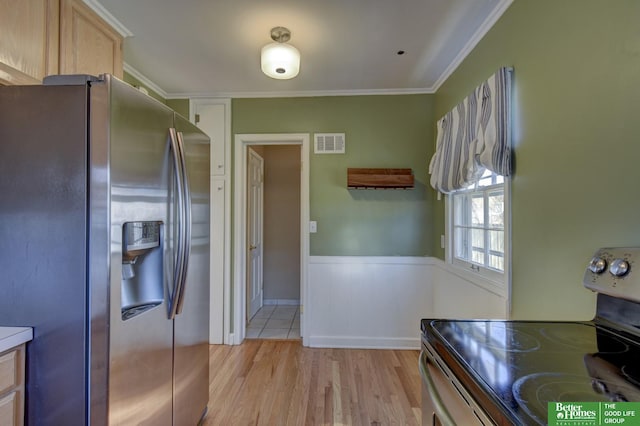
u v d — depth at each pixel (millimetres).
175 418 1596
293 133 3117
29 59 1355
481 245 2184
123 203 1217
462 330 1049
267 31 2061
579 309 1217
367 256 3086
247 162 3365
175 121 1589
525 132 1560
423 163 3064
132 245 1318
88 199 1157
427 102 3053
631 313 968
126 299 1422
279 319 3885
